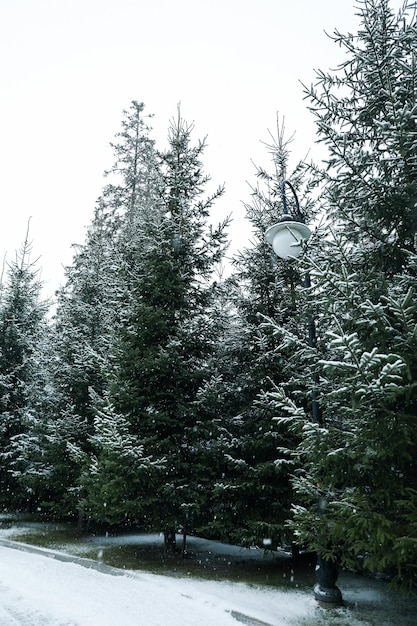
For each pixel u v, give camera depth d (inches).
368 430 198.2
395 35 263.0
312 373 281.7
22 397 571.5
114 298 460.8
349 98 269.0
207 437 366.6
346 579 320.2
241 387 392.8
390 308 193.2
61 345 550.6
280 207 449.1
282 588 291.9
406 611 248.4
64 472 494.0
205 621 219.9
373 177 231.8
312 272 212.1
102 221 833.5
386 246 248.2
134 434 366.0
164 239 419.5
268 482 345.4
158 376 377.1
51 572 306.3
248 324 397.7
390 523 178.7
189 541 468.8
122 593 262.7
